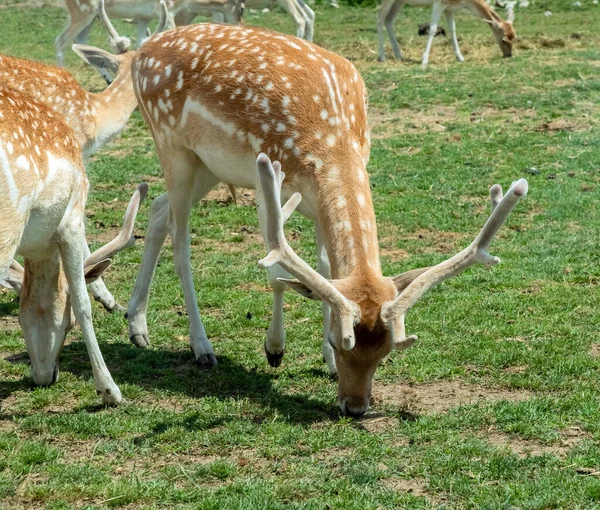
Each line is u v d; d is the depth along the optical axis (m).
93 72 23.16
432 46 26.16
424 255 11.77
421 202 13.84
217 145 8.54
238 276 11.29
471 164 15.51
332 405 7.93
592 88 19.61
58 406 7.95
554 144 16.38
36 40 28.03
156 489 6.43
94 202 14.18
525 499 6.24
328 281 7.14
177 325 9.96
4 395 8.16
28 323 8.12
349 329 6.82
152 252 9.49
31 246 7.54
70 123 11.64
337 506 6.17
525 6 31.98
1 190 6.88
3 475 6.61
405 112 18.70
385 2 23.95
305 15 24.39
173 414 7.69
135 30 28.69
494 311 10.02
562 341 9.12
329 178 7.83
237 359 9.04
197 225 13.17
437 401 7.98
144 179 15.36
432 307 10.13
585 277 10.89
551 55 23.52
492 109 18.64
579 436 7.21
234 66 8.49
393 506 6.18
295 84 8.24
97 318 10.16
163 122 8.93
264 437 7.26
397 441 7.18
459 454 6.88
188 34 9.02
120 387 8.28
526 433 7.24
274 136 8.16
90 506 6.23
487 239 7.12
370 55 24.88
